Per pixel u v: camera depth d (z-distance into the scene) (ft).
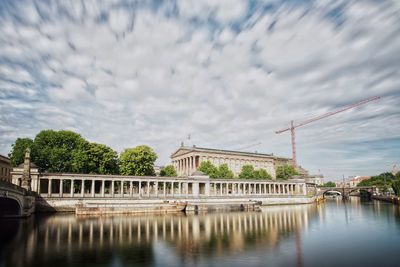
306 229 174.70
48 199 270.46
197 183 377.30
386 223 201.36
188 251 117.08
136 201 306.35
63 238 140.46
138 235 150.82
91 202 286.46
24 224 185.16
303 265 99.35
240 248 122.83
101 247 122.52
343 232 164.04
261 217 244.42
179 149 642.63
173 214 273.33
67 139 308.81
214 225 191.72
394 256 111.04
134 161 355.97
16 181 265.13
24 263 98.78
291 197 445.78
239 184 425.69
